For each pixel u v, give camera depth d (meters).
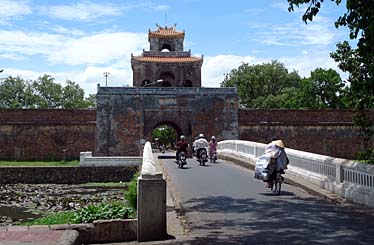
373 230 9.87
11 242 8.29
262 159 16.12
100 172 41.75
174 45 63.66
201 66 60.53
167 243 9.24
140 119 53.22
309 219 11.16
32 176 41.62
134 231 10.24
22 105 94.25
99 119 52.81
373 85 14.23
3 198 31.45
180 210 12.66
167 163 31.23
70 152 53.41
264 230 10.03
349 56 18.56
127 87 53.59
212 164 29.88
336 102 69.38
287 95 80.06
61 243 8.15
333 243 8.75
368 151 19.55
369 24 11.60
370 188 12.77
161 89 54.16
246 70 90.12
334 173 15.23
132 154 52.81
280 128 56.03
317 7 12.18
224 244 8.95
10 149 52.72
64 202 28.83
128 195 15.23
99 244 9.94
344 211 12.22
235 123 54.69
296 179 18.06
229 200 14.30
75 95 98.94
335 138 56.41
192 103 54.34
